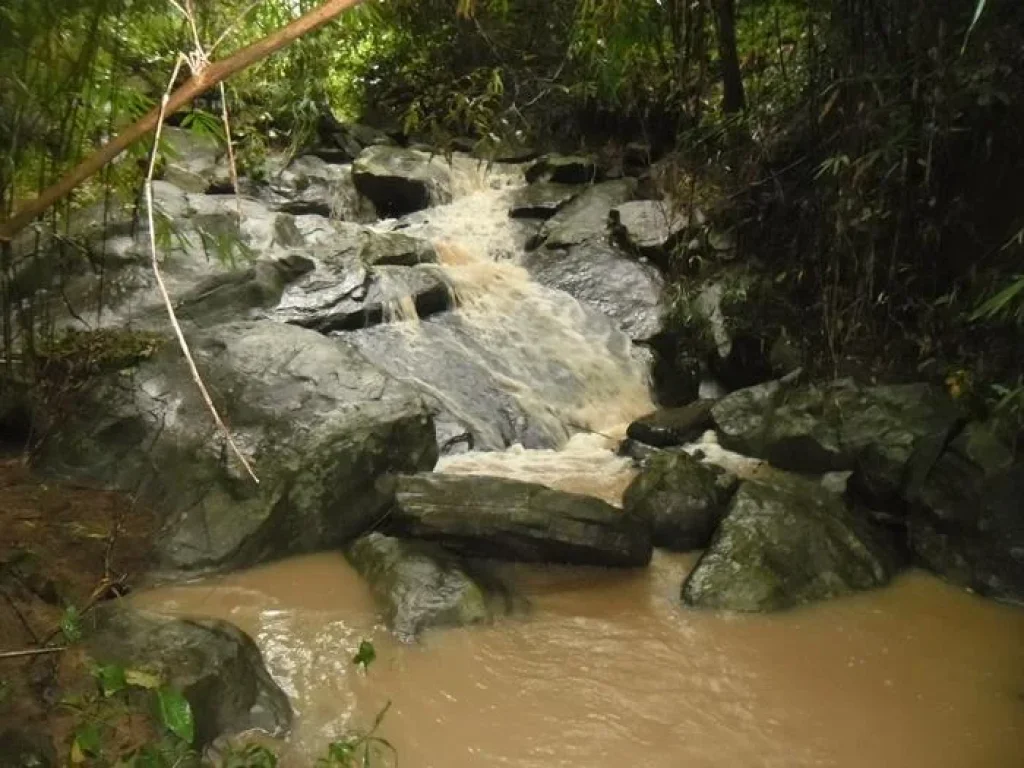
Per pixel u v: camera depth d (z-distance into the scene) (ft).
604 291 28.22
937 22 19.43
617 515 17.60
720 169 26.84
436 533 17.03
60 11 10.94
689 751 12.66
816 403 20.48
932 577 17.33
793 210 24.94
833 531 17.42
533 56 31.63
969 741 12.94
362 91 38.86
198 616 14.51
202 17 16.63
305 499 17.63
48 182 15.61
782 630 15.53
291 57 31.27
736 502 17.84
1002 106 19.63
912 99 19.88
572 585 16.88
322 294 24.56
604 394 25.22
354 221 33.24
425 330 25.30
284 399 19.49
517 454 22.09
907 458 18.37
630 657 14.74
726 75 26.99
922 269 21.49
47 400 19.04
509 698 13.67
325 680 13.87
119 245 23.41
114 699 11.15
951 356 20.40
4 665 11.44
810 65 23.15
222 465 17.87
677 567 17.61
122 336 21.01
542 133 36.24
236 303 23.38
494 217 32.81
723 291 25.70
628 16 22.11
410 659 14.47
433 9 33.58
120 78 14.24
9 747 10.03
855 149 21.24
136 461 18.20
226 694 12.39
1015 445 17.34
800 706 13.64
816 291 23.94
